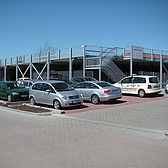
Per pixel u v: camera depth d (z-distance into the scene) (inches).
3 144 251.9
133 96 743.1
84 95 601.6
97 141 265.1
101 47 984.9
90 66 939.3
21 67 1486.2
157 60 1080.2
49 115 450.3
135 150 232.1
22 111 488.4
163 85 1088.2
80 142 260.7
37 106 540.7
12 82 713.6
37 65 1294.3
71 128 334.0
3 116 442.6
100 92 570.6
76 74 1440.7
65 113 467.5
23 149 234.4
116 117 418.3
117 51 985.5
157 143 258.5
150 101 620.7
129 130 322.7
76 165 191.8
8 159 205.9
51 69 1502.2
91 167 187.6
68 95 503.5
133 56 957.2
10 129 325.1
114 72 954.7
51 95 524.4
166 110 483.5
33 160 203.3
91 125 355.9
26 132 307.4
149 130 322.3
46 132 308.0
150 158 208.7
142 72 1481.3
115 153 222.5
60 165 191.6
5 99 740.0
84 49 949.2
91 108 523.5
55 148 237.9
